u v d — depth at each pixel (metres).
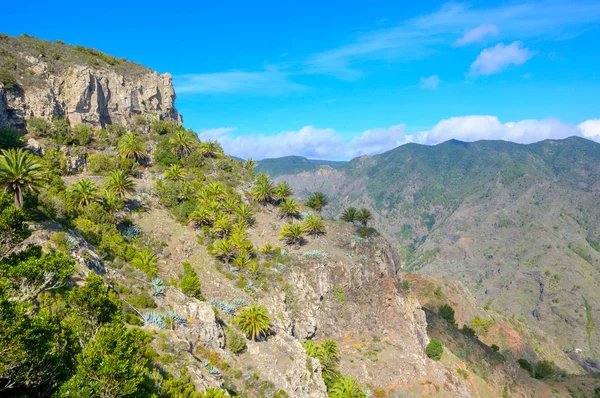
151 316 43.88
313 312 77.12
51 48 107.88
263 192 98.56
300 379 53.41
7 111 83.38
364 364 74.38
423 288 178.62
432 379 81.94
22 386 20.83
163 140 108.06
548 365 137.50
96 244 56.56
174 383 30.75
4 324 18.39
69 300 27.33
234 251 75.19
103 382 20.50
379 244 96.56
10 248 27.55
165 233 74.12
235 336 52.94
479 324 164.12
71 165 84.62
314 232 92.94
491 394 92.88
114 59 128.00
